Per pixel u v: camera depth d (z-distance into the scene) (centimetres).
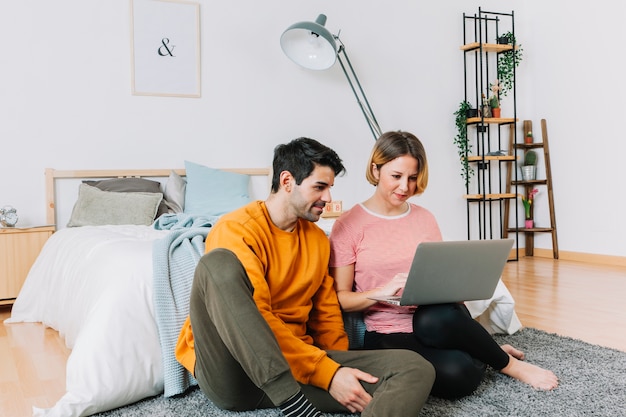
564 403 153
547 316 276
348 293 160
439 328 151
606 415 145
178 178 384
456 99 500
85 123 374
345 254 163
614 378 174
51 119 365
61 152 368
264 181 427
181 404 157
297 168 138
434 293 149
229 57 417
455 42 499
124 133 386
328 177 139
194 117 406
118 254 188
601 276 402
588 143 478
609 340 230
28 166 360
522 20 530
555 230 507
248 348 111
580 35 481
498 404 153
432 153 491
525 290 350
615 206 457
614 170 457
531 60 529
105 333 158
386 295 151
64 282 248
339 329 157
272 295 143
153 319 166
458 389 152
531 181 513
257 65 425
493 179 520
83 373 152
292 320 146
